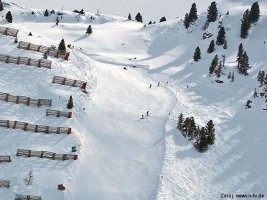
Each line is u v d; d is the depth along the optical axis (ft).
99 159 183.83
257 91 252.83
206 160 194.18
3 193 159.33
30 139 184.44
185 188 174.50
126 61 297.94
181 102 238.27
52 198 161.27
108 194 166.61
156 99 238.89
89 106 213.05
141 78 268.62
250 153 200.95
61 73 227.20
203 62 297.94
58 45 262.67
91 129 199.93
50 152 176.65
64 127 193.26
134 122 211.20
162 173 178.81
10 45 233.55
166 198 166.20
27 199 158.40
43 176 168.55
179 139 203.92
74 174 173.17
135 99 233.96
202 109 234.79
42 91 210.59
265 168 191.62
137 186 171.94
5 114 191.72
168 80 269.44
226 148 203.51
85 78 234.99
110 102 222.48
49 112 199.00
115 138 197.88
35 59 223.71
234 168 190.90
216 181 182.19
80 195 164.66
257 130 218.18
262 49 309.63
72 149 183.83
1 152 174.91
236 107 239.09
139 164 183.93
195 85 261.65
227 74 272.51
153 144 197.16
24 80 212.84
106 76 249.55
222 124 222.07
